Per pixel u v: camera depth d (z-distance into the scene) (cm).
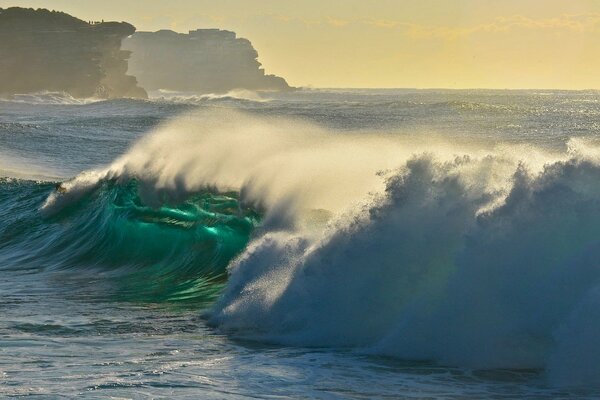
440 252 3125
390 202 3281
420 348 2836
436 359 2775
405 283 3103
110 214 5369
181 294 4072
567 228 2845
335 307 3155
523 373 2603
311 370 2670
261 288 3438
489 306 2831
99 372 2658
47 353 2909
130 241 5044
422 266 3119
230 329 3256
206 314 3509
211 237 4706
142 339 3128
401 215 3241
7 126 14762
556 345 2584
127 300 3922
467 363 2719
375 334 3020
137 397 2397
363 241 3234
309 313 3181
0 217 5941
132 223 5119
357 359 2795
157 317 3516
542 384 2492
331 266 3247
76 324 3378
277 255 3566
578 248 2805
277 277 3453
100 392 2442
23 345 3025
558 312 2711
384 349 2873
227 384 2528
